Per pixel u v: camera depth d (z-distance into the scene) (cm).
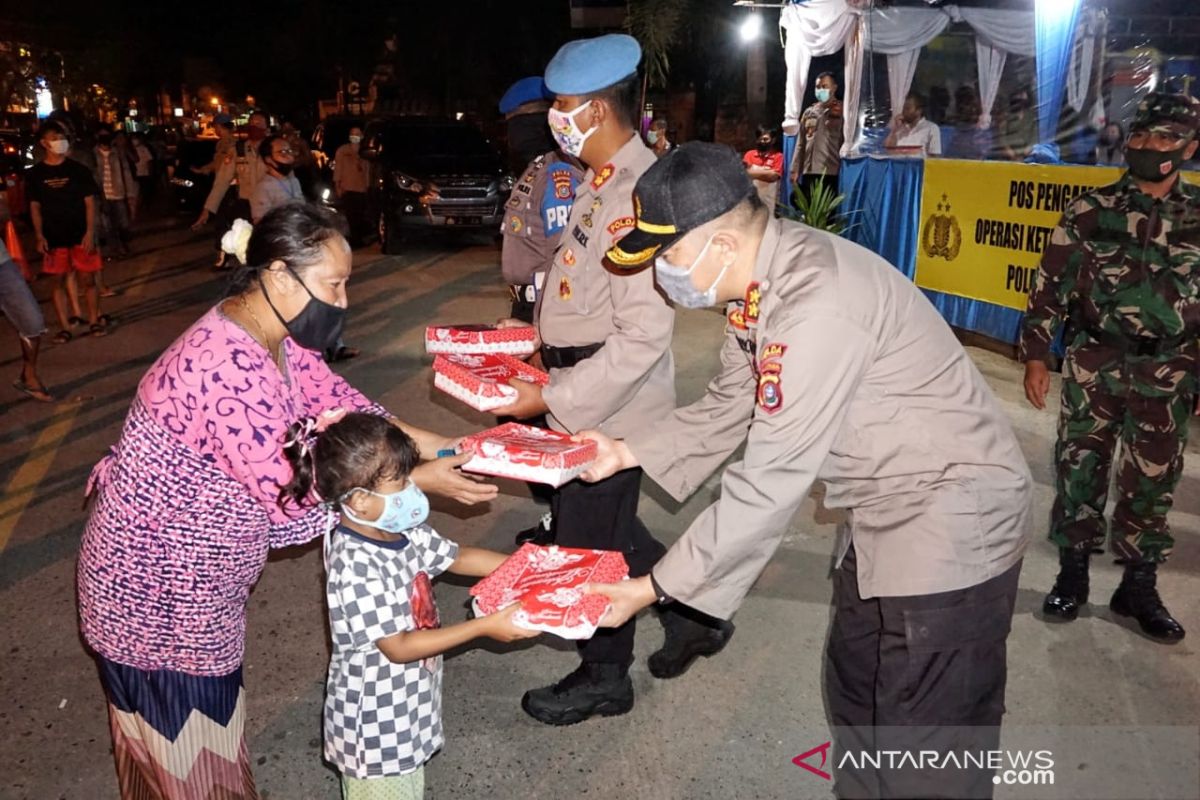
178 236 1730
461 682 366
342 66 3588
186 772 236
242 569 231
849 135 1106
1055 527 398
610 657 335
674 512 506
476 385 292
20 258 891
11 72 3406
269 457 215
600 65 292
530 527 498
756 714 343
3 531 498
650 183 207
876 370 211
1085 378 379
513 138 478
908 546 212
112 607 223
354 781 254
